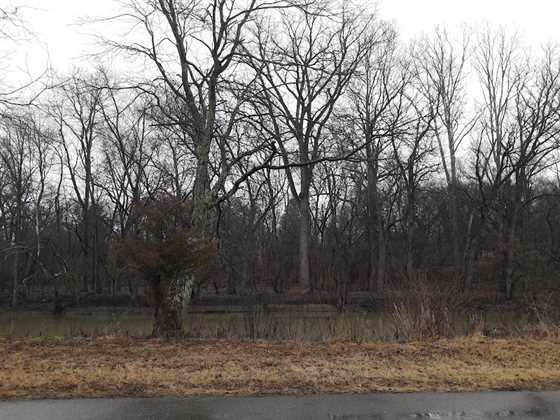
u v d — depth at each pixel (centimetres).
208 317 2192
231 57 1727
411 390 748
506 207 4078
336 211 5347
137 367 902
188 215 1325
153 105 2486
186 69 1720
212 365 923
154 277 1306
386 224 4841
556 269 2512
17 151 4644
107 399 695
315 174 4722
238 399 699
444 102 4319
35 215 4350
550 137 4122
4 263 3716
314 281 4641
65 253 4475
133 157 4597
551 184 4775
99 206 4747
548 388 764
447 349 1099
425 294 1466
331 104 3338
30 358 990
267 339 1310
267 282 4141
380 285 3962
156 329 1356
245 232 4109
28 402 680
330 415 637
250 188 4284
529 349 1096
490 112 4409
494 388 762
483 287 3334
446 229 4816
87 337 1330
